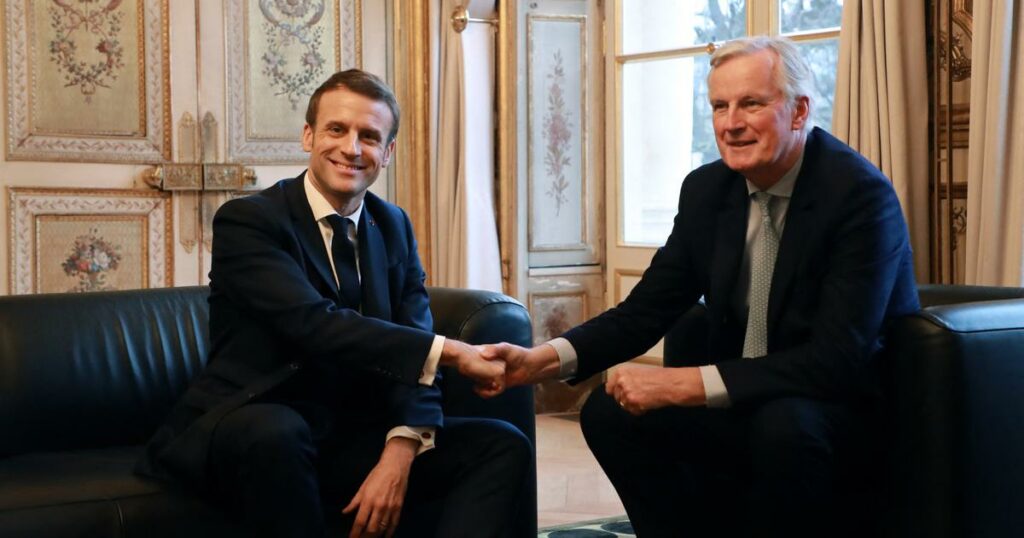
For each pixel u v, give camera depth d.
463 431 2.52
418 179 5.73
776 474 2.33
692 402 2.46
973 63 3.81
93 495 2.29
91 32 5.00
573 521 3.75
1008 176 3.74
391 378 2.45
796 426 2.32
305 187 2.62
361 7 5.64
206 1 5.24
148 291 3.03
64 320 2.84
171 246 5.21
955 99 4.04
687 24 5.37
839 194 2.48
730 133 2.50
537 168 5.70
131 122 5.10
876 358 2.46
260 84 5.40
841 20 4.34
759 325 2.62
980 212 3.82
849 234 2.46
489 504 2.42
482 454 2.48
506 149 5.67
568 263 5.80
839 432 2.39
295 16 5.47
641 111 5.61
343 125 2.55
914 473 2.34
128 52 5.09
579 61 5.75
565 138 5.75
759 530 2.38
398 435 2.42
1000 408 2.34
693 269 2.78
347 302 2.59
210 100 5.26
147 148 5.14
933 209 4.09
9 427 2.69
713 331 2.68
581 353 2.73
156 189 5.17
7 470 2.47
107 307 2.92
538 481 4.35
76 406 2.78
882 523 2.45
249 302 2.47
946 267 4.05
